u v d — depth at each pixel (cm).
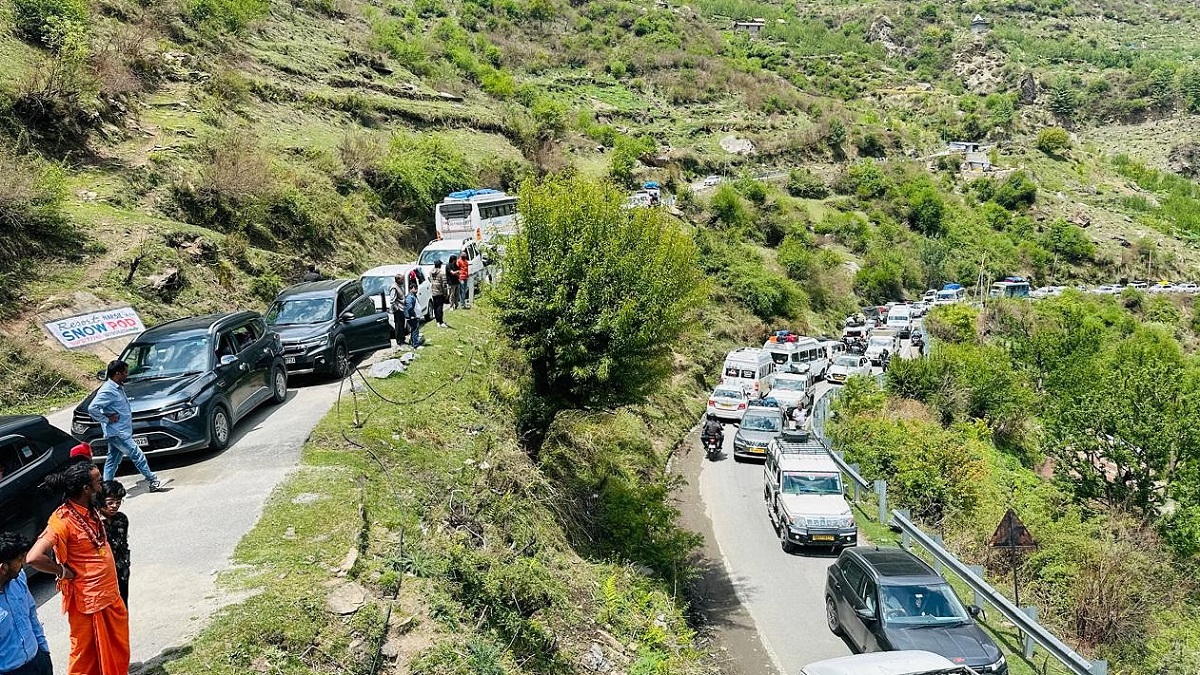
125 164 2423
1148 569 1903
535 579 1053
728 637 1355
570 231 1669
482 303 1736
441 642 833
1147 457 2564
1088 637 1647
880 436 2319
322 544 960
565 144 6141
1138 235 9888
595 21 11575
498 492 1305
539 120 5841
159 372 1288
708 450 2480
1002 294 6756
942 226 8569
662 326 1669
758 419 2520
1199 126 15575
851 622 1280
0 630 532
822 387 3762
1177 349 5775
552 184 1759
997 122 13112
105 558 600
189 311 1989
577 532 1502
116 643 602
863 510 1964
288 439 1313
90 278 1850
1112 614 1648
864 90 14412
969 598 1494
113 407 1045
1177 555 2252
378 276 2195
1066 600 1695
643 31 11575
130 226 2062
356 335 1827
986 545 1831
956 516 1961
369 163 3391
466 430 1476
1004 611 1298
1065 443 2753
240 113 3400
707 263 4781
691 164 7506
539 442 1727
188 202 2405
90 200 2164
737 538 1816
